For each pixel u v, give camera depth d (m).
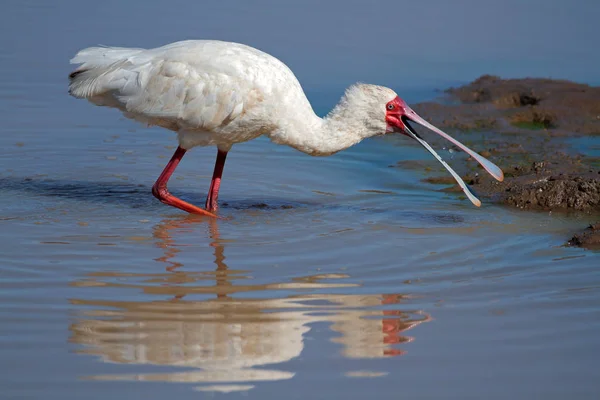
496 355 8.59
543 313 9.67
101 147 17.23
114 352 8.48
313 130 13.23
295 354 8.57
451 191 15.30
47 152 16.69
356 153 17.67
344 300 9.98
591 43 25.64
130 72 13.14
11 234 12.05
